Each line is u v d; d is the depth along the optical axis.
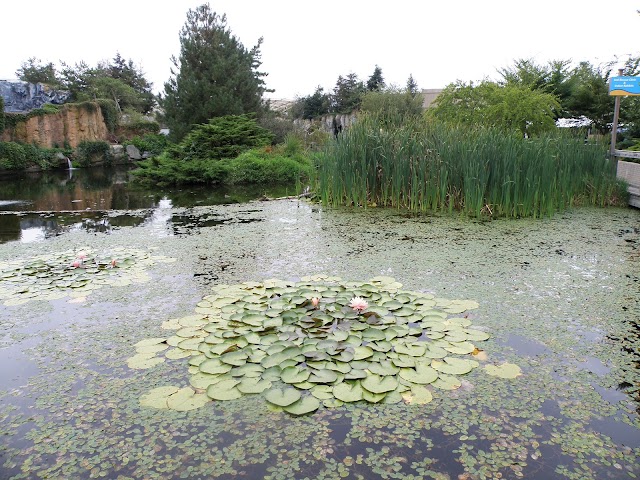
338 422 1.86
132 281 3.55
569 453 1.69
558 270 3.79
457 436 1.78
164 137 23.80
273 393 2.02
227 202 8.48
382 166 7.04
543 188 6.07
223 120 14.77
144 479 1.58
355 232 5.27
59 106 20.86
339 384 2.09
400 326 2.64
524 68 12.83
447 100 11.20
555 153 6.71
